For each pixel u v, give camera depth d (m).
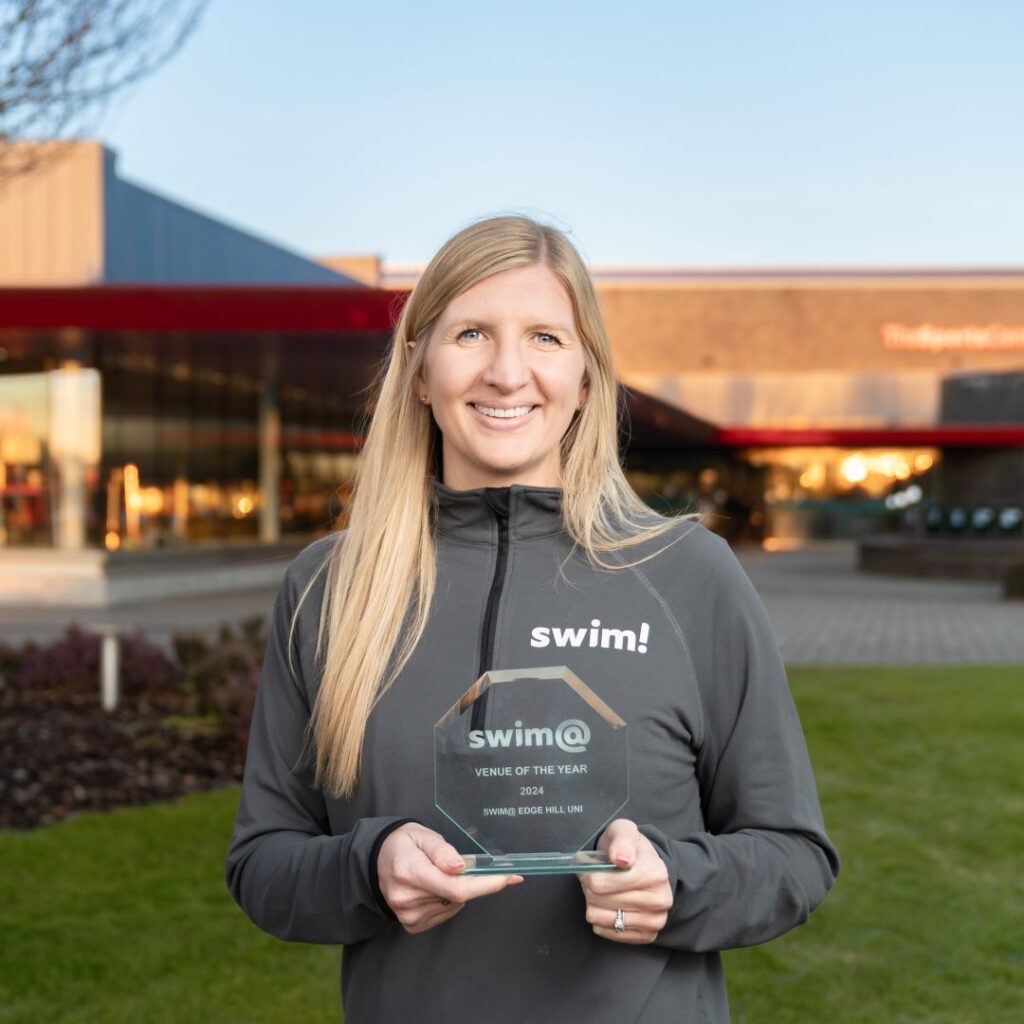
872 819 4.98
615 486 1.57
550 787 1.31
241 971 3.48
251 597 16.28
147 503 15.94
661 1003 1.36
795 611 14.98
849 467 33.31
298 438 20.16
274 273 23.86
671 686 1.41
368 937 1.34
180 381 16.50
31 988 3.33
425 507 1.53
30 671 7.80
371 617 1.45
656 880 1.21
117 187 18.00
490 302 1.49
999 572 20.78
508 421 1.51
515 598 1.45
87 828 4.77
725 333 34.91
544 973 1.35
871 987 3.44
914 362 34.41
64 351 14.30
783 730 1.44
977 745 6.22
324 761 1.47
